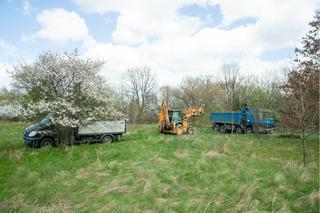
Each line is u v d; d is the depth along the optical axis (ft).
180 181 27.40
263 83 120.67
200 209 20.49
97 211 21.09
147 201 22.34
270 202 21.27
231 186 24.62
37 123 43.86
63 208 21.81
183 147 45.85
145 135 64.49
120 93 156.76
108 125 50.44
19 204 22.52
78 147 43.70
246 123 75.00
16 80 41.91
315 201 20.58
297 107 34.83
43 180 28.60
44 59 42.50
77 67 43.55
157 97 168.86
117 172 31.22
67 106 41.11
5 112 43.45
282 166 31.78
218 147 45.44
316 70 50.42
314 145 50.29
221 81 152.76
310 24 54.70
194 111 75.66
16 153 38.11
